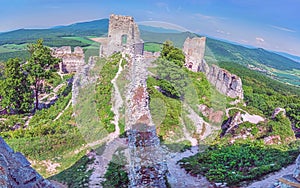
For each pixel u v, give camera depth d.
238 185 9.26
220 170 10.09
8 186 4.99
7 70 22.52
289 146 14.70
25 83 22.78
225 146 12.73
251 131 15.52
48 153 12.21
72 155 11.73
